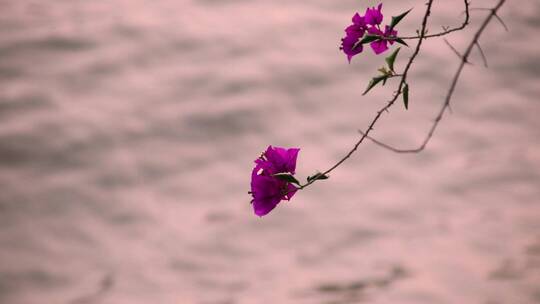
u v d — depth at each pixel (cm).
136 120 1193
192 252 979
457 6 1416
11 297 925
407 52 1292
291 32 1369
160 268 959
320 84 1246
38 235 1016
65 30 1392
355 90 1231
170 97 1234
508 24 1364
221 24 1403
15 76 1287
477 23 1368
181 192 1078
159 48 1346
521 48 1305
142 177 1102
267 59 1300
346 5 1441
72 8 1481
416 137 1139
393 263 929
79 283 945
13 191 1076
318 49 1321
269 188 272
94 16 1448
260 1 1483
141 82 1270
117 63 1314
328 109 1197
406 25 1363
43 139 1155
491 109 1186
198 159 1128
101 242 1005
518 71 1262
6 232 1020
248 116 1188
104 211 1052
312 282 912
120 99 1237
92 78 1283
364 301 866
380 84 1238
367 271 920
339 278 914
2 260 974
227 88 1242
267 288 910
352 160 1110
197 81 1262
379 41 312
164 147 1149
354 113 1188
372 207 1025
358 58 1298
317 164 1098
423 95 1214
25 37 1374
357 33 314
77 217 1044
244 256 968
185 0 1498
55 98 1241
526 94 1217
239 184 1085
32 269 964
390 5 1427
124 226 1028
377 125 1163
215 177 1099
